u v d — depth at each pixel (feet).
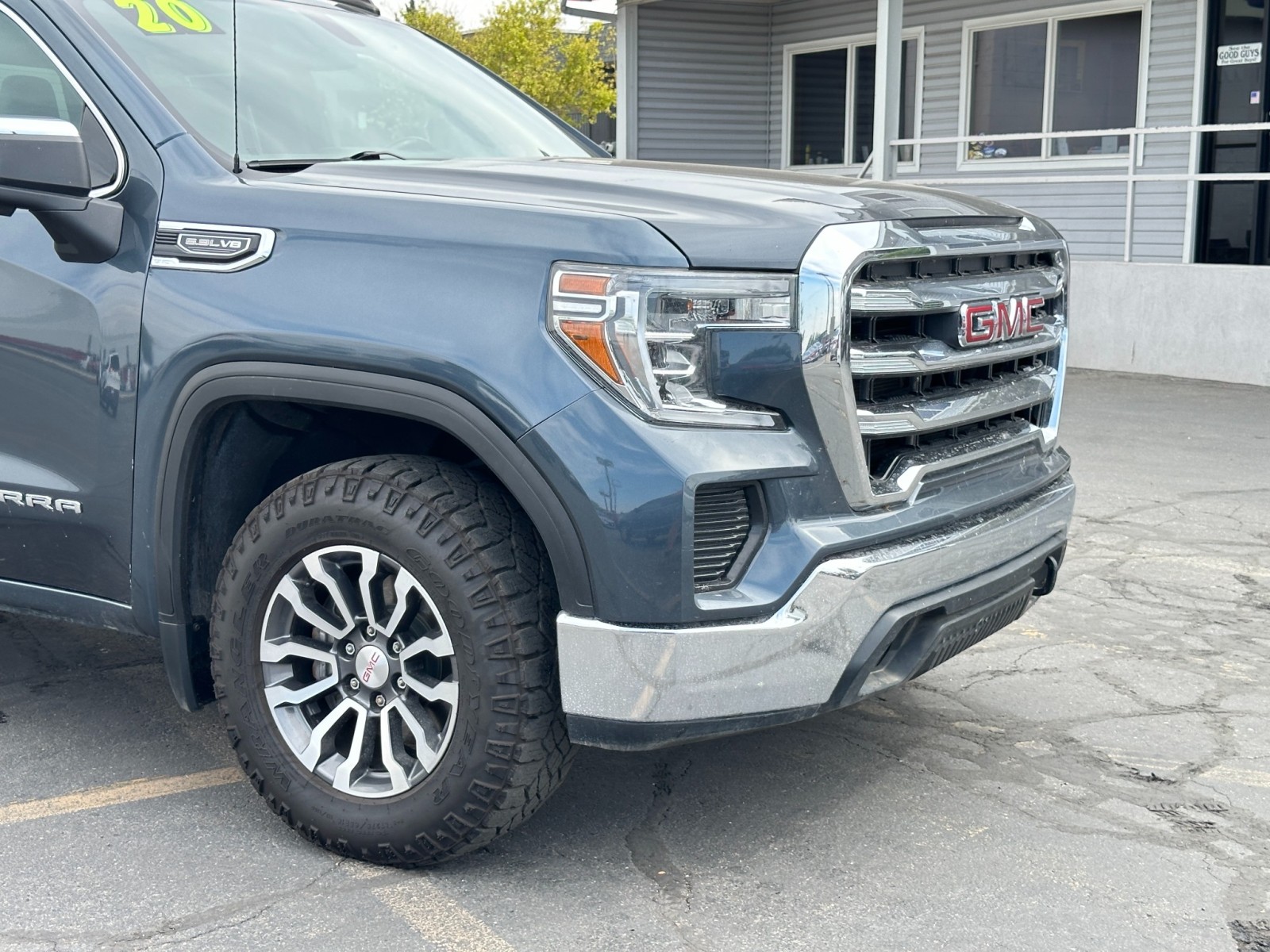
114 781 11.09
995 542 9.96
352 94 12.16
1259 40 41.09
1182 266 35.94
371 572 9.09
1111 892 9.35
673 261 8.38
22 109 10.61
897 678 9.46
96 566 10.39
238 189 9.66
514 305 8.54
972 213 10.25
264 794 9.78
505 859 9.71
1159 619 15.80
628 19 54.70
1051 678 13.80
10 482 10.56
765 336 8.55
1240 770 11.49
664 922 8.86
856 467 8.85
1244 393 33.35
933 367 9.37
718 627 8.45
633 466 8.27
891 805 10.71
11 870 9.51
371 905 9.04
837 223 8.82
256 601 9.53
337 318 8.91
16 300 10.33
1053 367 11.41
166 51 11.03
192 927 8.74
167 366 9.53
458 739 8.94
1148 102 43.88
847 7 53.67
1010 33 47.75
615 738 8.67
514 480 8.50
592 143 14.07
